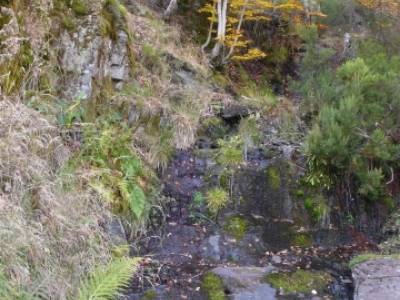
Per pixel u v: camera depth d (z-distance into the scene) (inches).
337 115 229.3
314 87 291.9
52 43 197.8
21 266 113.5
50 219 130.2
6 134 131.8
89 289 120.0
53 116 172.4
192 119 259.4
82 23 211.8
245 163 247.1
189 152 246.1
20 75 173.0
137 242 187.9
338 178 239.6
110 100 222.4
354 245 218.2
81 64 205.9
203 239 201.6
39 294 117.6
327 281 179.0
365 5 395.5
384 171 244.7
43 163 143.4
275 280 175.5
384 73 253.9
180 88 280.4
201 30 366.9
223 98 297.3
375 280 173.8
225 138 269.4
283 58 382.6
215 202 218.2
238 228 212.1
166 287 165.3
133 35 276.2
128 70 244.7
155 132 238.2
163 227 201.8
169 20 353.1
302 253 205.0
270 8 374.0
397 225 227.9
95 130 191.2
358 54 312.0
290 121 291.1
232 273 176.9
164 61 290.4
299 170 244.8
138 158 205.5
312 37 306.0
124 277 126.0
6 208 115.0
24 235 115.3
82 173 165.3
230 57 347.6
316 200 233.0
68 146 178.9
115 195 182.5
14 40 158.9
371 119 228.2
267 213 227.8
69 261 129.9
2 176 128.0
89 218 145.8
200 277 174.4
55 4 204.2
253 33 383.2
